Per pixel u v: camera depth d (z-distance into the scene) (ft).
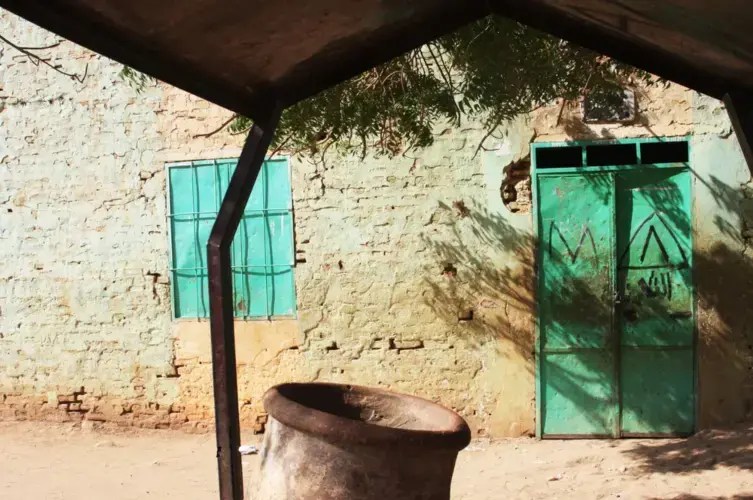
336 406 12.59
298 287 23.85
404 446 9.71
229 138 24.21
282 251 23.94
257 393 24.06
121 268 24.86
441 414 11.71
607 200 22.57
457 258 23.12
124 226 24.82
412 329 23.39
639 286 22.62
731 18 8.31
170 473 20.93
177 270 24.56
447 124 23.03
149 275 24.73
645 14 8.95
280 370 23.97
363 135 18.37
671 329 22.47
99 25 8.60
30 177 25.27
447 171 23.11
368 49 10.80
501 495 18.19
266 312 24.06
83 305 25.11
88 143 24.93
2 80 25.27
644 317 22.61
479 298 23.07
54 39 24.93
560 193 22.74
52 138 25.12
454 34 16.70
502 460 21.11
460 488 18.93
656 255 22.52
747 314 22.06
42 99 25.11
